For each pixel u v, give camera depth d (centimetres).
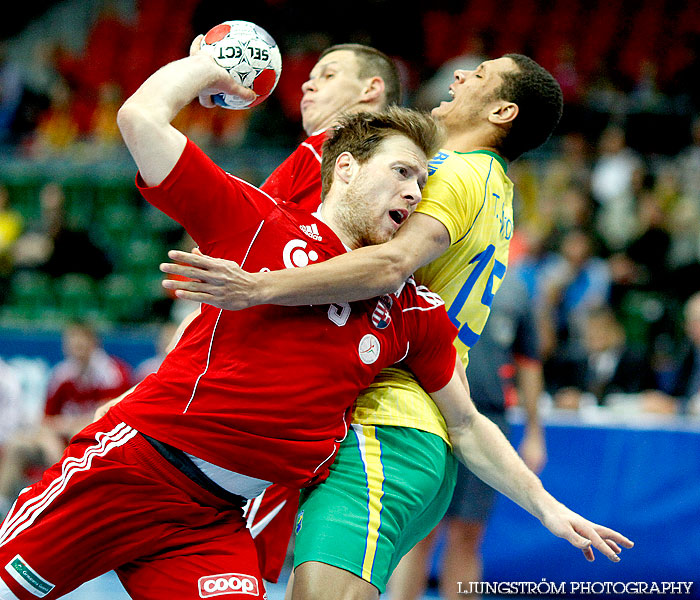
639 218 2766
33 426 2184
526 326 1592
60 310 2889
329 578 730
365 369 748
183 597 716
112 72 4350
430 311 797
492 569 1688
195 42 793
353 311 741
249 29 780
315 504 773
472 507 1399
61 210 3017
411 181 741
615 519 1677
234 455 715
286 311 716
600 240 2719
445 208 786
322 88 1076
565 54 3941
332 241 748
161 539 727
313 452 734
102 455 725
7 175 3491
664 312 2581
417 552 1366
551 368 2156
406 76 3531
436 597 1697
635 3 4291
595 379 2139
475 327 907
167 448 718
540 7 4303
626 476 1684
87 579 738
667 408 1941
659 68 4025
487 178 861
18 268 3019
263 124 3372
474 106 917
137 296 2947
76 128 4009
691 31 4172
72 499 721
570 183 2909
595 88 3703
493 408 1405
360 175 745
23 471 2020
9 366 2402
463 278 867
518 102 905
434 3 4338
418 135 754
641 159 3022
